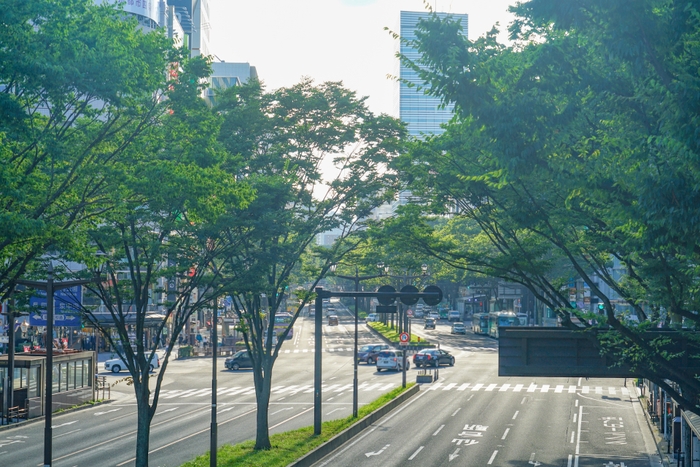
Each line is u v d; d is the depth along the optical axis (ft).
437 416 150.82
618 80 48.75
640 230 48.42
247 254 98.02
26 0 53.93
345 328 418.51
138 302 86.58
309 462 104.37
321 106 107.04
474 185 75.82
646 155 44.52
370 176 110.93
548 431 134.00
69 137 64.80
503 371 96.78
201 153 74.33
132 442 121.49
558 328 98.27
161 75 71.77
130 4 258.98
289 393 184.55
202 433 129.39
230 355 276.41
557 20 46.75
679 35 42.88
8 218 53.06
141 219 85.40
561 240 71.92
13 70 53.57
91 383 170.50
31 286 88.17
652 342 68.69
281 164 106.11
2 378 142.72
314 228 108.88
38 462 106.01
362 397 175.11
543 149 49.49
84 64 57.93
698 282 63.77
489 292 393.91
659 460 109.91
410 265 104.68
